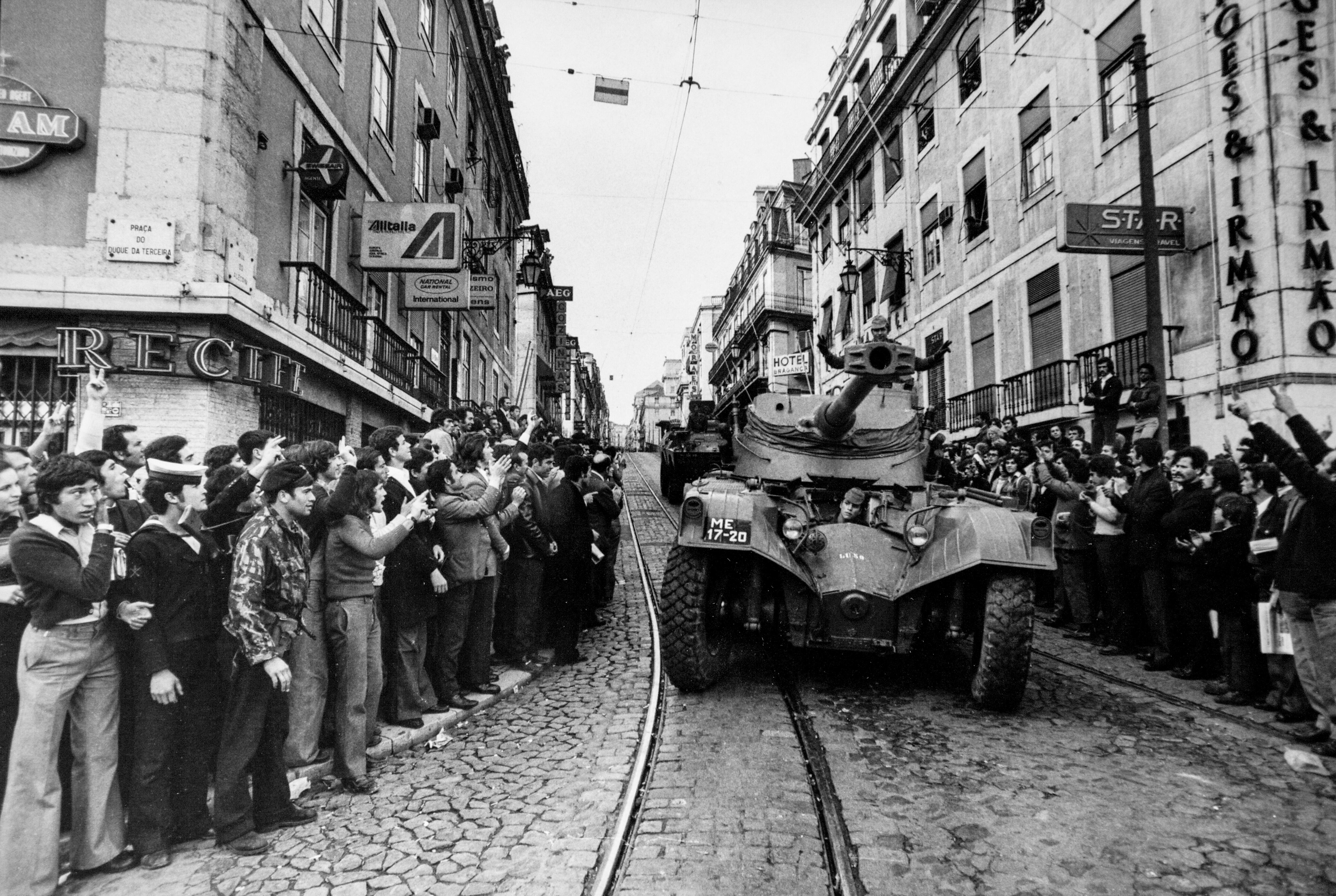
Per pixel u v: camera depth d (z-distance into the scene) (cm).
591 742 452
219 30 709
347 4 1085
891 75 2155
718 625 567
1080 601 758
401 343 1280
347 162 987
